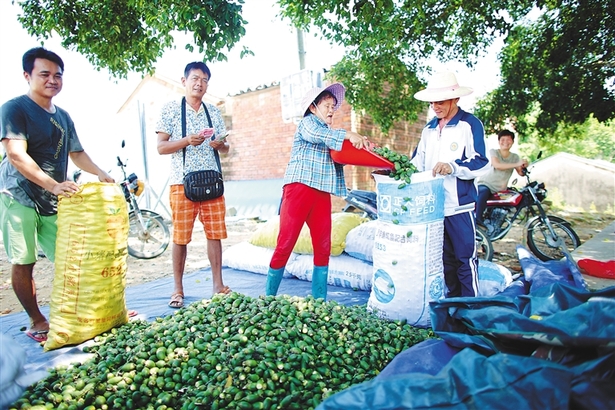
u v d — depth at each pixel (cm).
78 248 288
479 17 737
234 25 520
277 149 1106
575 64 873
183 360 230
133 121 1323
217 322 259
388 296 296
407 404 147
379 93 848
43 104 306
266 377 207
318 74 668
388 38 652
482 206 532
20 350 199
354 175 948
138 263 629
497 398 143
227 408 194
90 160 352
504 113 965
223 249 709
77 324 288
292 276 469
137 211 654
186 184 366
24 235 301
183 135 373
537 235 738
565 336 158
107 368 230
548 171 1388
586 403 147
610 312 153
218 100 1224
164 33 594
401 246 288
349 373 225
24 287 310
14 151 280
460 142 297
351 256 433
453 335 197
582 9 795
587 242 595
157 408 205
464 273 310
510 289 290
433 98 293
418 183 283
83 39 612
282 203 346
